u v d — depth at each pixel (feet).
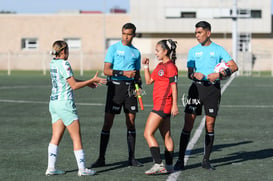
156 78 37.47
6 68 262.26
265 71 244.42
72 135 36.78
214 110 38.96
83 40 262.67
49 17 263.29
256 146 49.14
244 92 114.93
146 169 39.37
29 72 229.25
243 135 55.77
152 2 250.98
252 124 64.39
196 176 36.91
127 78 41.22
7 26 264.52
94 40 262.26
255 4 248.11
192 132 57.26
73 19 262.67
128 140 40.83
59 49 36.52
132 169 39.37
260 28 249.34
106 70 40.96
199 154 45.32
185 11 251.39
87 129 59.62
